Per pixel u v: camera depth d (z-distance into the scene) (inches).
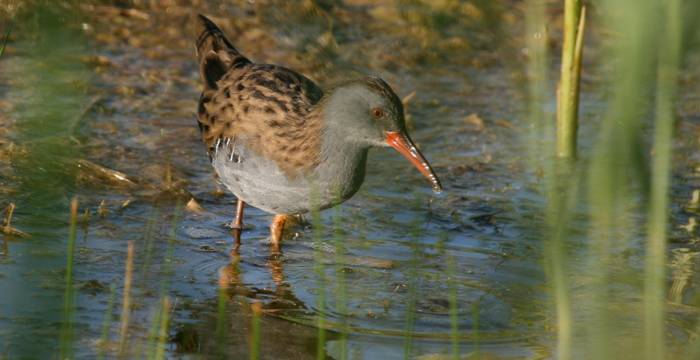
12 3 578.9
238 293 396.2
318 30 698.8
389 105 420.8
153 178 506.9
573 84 525.7
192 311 376.2
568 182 283.6
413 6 730.2
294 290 402.3
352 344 353.7
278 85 451.8
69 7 206.4
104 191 483.5
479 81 673.6
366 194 511.8
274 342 354.0
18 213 435.5
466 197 514.3
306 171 423.8
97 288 384.5
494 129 606.9
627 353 276.7
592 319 358.3
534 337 364.8
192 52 665.0
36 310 360.8
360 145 426.3
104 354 330.6
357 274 420.5
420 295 399.9
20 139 492.7
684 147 588.7
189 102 602.9
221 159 450.3
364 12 740.0
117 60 636.7
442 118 617.9
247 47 668.7
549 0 759.1
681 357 342.0
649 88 183.3
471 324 374.3
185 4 702.5
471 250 451.8
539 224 450.6
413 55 693.3
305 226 474.9
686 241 466.9
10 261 398.6
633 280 409.1
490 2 211.5
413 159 424.5
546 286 400.2
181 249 436.5
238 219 461.4
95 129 550.0
